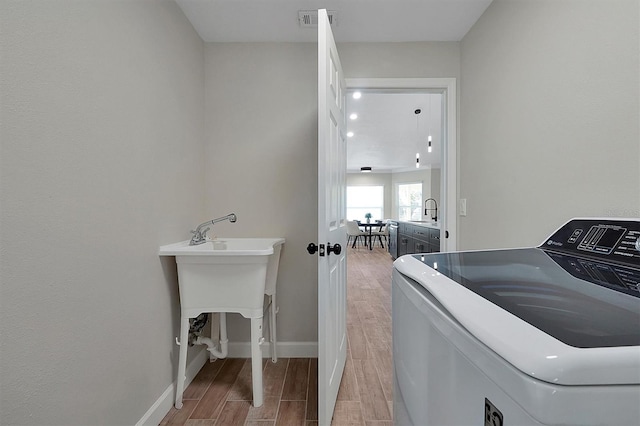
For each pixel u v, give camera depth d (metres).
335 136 1.64
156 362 1.44
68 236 0.93
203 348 1.97
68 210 0.93
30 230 0.81
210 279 1.53
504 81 1.54
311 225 2.09
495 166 1.62
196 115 1.93
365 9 1.72
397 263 0.84
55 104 0.89
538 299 0.51
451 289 0.57
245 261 1.51
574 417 0.32
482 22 1.76
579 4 1.06
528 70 1.35
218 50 2.06
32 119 0.82
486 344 0.41
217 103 2.07
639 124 0.87
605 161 0.98
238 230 2.09
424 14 1.77
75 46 0.96
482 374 0.42
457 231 2.07
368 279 4.55
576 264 0.79
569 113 1.12
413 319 0.68
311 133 2.08
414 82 2.06
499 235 1.59
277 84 2.07
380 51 2.06
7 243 0.75
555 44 1.18
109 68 1.12
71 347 0.94
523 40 1.38
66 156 0.93
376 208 9.84
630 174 0.90
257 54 2.07
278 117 2.08
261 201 2.09
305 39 2.04
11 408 0.76
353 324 2.71
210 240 1.85
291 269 2.10
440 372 0.55
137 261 1.29
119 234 1.17
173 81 1.62
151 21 1.41
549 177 1.23
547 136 1.23
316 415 1.48
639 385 0.32
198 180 1.95
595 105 1.01
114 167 1.14
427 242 4.26
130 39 1.24
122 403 1.18
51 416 0.87
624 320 0.42
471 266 0.76
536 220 1.31
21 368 0.79
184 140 1.75
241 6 1.70
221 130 2.07
